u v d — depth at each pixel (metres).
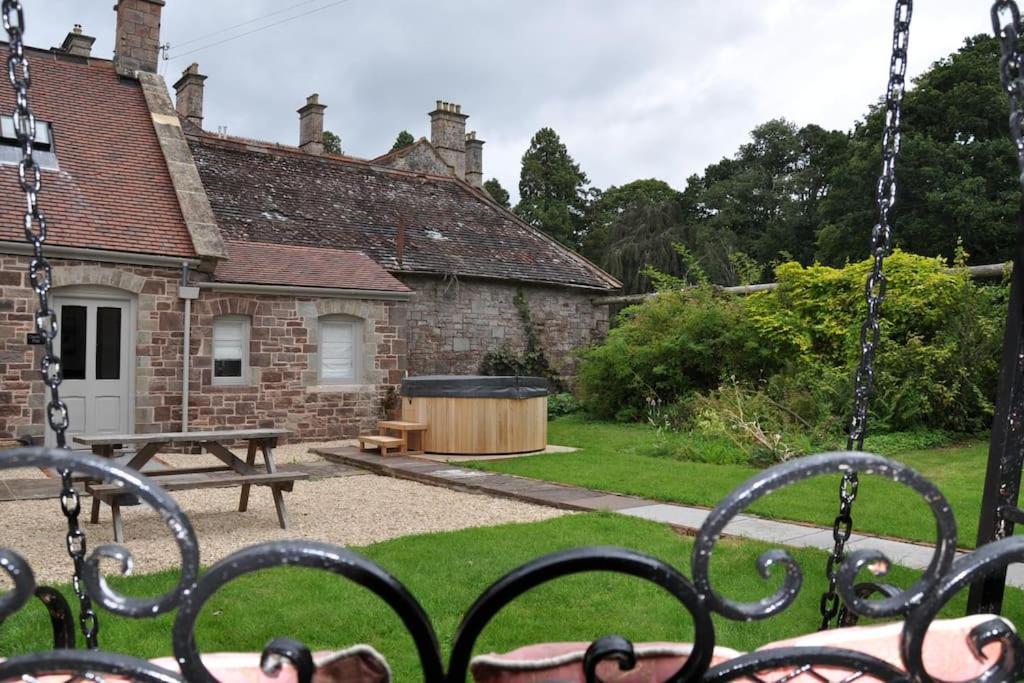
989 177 24.14
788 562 1.42
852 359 12.47
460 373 17.44
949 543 1.41
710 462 10.63
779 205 39.41
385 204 19.25
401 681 3.36
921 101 25.61
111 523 7.12
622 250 30.92
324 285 13.53
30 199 1.87
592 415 16.80
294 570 4.88
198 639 3.75
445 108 26.20
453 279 17.22
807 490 7.92
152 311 11.82
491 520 7.18
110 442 6.34
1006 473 2.56
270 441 7.12
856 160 27.28
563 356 19.39
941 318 12.27
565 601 4.32
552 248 20.91
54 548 6.10
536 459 10.81
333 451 11.91
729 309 15.28
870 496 7.52
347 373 14.18
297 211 17.27
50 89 13.46
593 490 8.38
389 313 14.50
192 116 24.03
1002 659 1.50
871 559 1.43
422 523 7.09
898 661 1.73
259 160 18.52
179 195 12.66
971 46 27.66
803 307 13.95
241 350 12.99
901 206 24.86
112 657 1.34
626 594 4.43
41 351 11.02
